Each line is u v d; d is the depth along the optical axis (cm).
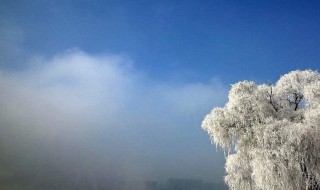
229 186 3102
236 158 2928
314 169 2581
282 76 3275
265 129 2661
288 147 2561
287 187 2541
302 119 2870
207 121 2927
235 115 2861
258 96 2944
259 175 2591
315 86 2981
